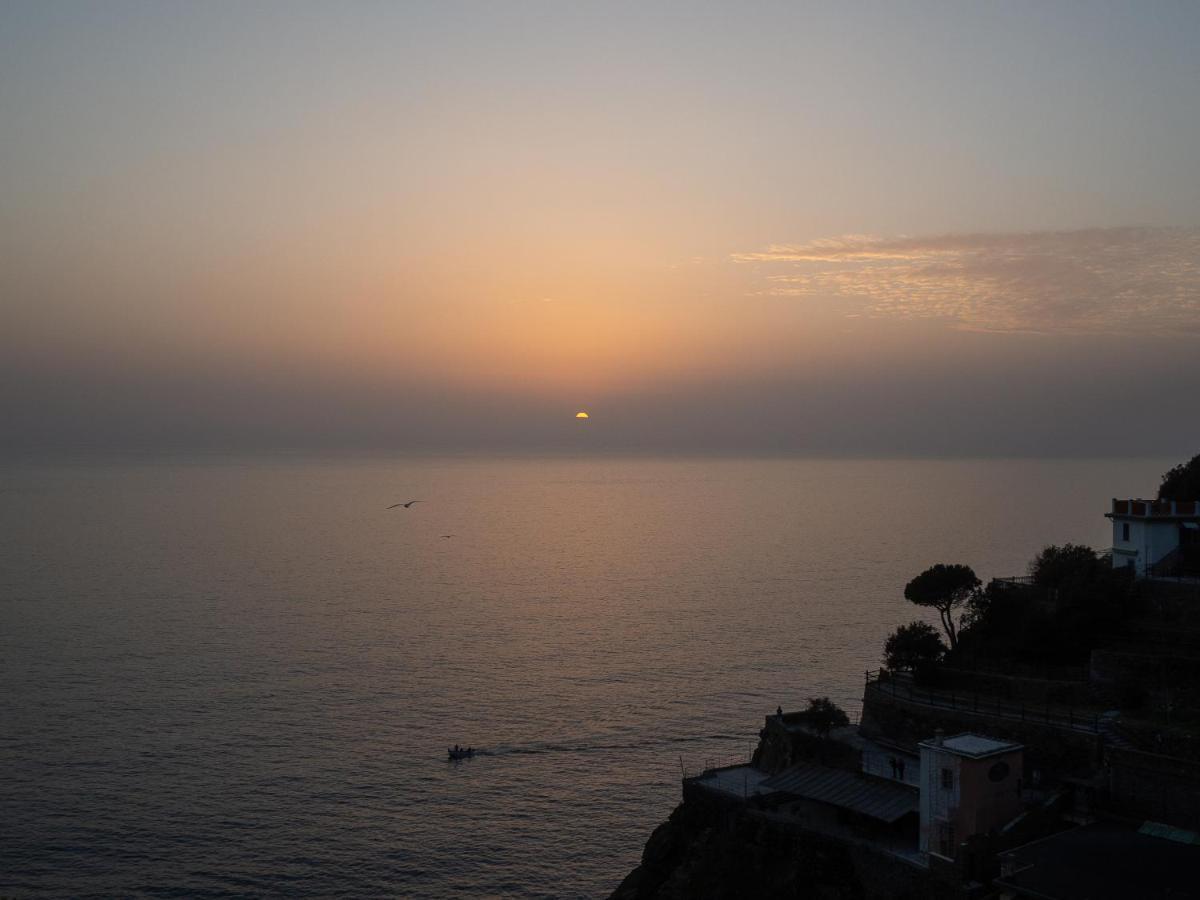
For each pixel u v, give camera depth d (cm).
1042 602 8706
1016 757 6331
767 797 7500
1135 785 6097
